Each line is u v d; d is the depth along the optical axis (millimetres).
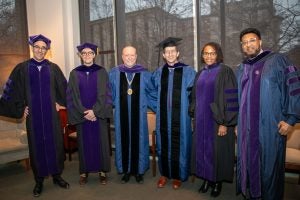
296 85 2369
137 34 4766
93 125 3363
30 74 3191
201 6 4074
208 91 2953
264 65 2465
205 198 3062
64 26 5145
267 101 2428
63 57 5184
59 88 3352
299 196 3027
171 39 3193
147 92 3445
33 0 5266
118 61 5035
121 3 4887
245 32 2568
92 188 3404
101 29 5180
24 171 4133
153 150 3711
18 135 4328
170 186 3414
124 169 3465
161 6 4445
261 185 2535
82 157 3400
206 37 4078
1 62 4980
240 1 3762
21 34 5191
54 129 3277
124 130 3404
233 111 2799
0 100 3266
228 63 3936
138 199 3062
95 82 3352
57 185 3520
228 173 2963
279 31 3533
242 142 2646
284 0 3467
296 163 2918
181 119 3168
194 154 3111
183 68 3209
